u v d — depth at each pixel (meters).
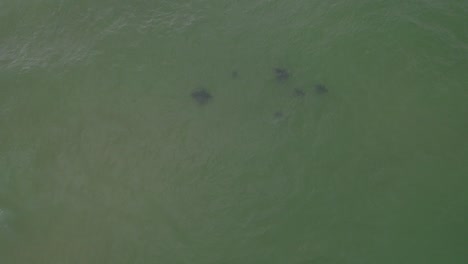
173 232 21.38
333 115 24.31
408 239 20.25
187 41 27.81
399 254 19.89
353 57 26.30
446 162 22.41
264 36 27.69
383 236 20.44
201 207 22.03
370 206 21.34
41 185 22.95
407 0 28.00
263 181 22.55
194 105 25.28
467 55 25.73
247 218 21.53
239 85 25.77
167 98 25.66
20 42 28.38
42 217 21.95
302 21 28.11
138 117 25.08
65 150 24.11
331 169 22.62
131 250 20.94
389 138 23.41
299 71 26.02
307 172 22.62
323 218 21.19
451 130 23.45
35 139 24.55
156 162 23.48
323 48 26.81
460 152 22.69
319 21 27.98
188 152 23.73
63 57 27.52
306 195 21.95
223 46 27.45
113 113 25.31
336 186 22.09
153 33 28.22
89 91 26.17
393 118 24.08
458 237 20.12
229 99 25.36
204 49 27.41
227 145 23.81
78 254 20.91
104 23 28.84
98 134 24.55
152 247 20.98
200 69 26.61
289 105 24.81
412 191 21.59
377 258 19.88
